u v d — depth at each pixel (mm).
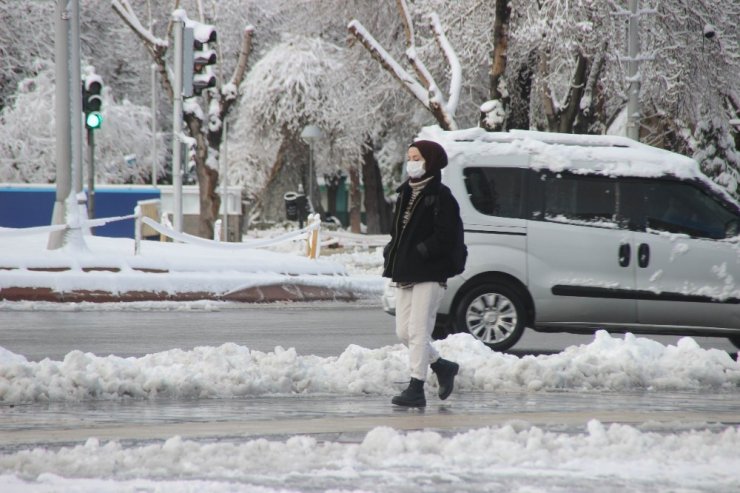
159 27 135875
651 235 35375
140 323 44000
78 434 19094
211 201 101562
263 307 53969
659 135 94438
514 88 96812
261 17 151000
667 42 86375
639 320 35406
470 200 35125
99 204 96750
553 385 26359
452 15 92938
